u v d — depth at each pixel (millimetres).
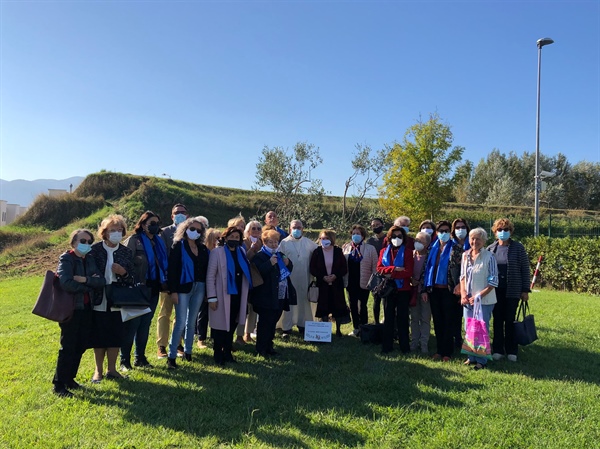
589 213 44688
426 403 4910
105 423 4324
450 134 25359
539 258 15258
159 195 31156
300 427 4352
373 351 7043
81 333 5160
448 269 6512
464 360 6562
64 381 5051
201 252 6301
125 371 5836
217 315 6137
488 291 6164
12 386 5297
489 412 4688
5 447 3832
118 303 5082
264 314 6730
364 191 19922
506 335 6766
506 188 52344
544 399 5074
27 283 15562
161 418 4469
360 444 4031
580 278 14602
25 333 8078
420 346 7184
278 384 5465
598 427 4371
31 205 31703
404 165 25672
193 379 5574
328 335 7430
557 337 7934
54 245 24266
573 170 63781
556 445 3994
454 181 25781
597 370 6203
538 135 20484
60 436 4078
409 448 3949
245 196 34625
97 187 33969
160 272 6082
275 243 6699
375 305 8109
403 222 7379
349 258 8219
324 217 22188
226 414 4590
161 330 6598
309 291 7879
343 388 5375
